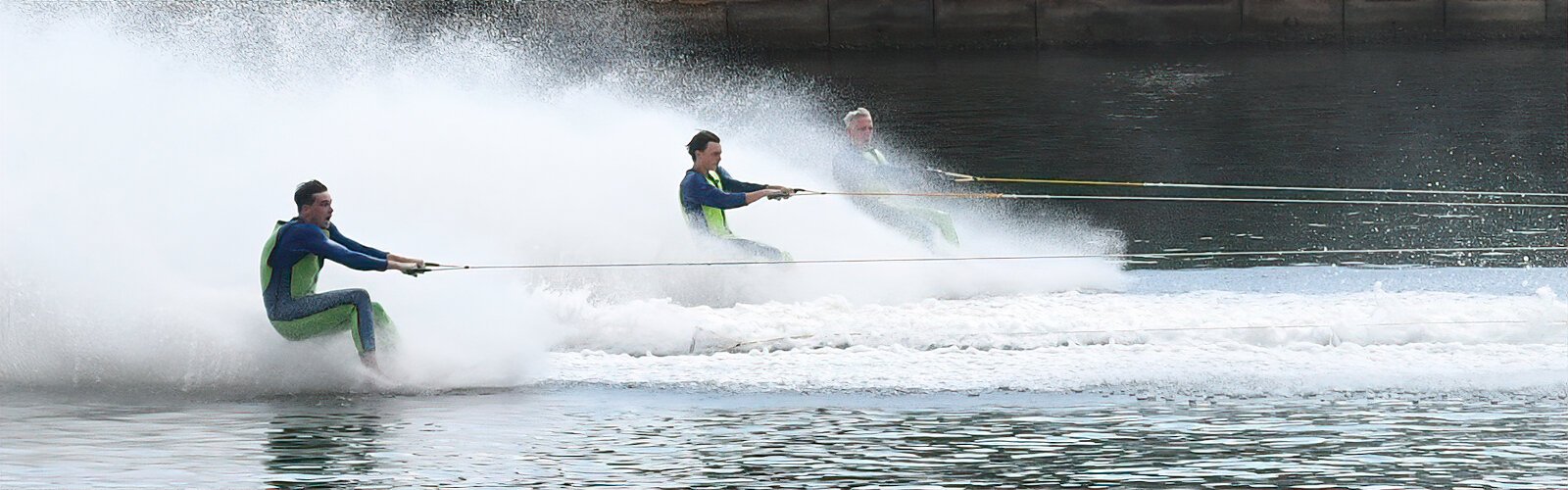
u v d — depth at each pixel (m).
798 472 30.16
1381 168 83.81
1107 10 156.62
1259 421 33.69
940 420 34.06
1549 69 130.88
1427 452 31.30
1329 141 94.12
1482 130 97.19
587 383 37.78
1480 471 29.94
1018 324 42.19
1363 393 36.00
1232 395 35.91
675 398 36.41
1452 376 37.12
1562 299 45.03
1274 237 61.56
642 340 41.38
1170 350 40.00
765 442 32.34
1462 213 66.88
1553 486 28.98
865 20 156.38
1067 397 36.00
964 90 122.94
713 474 30.11
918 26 156.25
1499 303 43.47
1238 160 87.81
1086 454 31.39
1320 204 70.81
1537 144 91.25
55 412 35.44
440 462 31.06
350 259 37.56
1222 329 41.38
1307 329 41.06
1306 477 29.69
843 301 45.59
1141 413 34.59
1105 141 95.75
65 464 30.89
